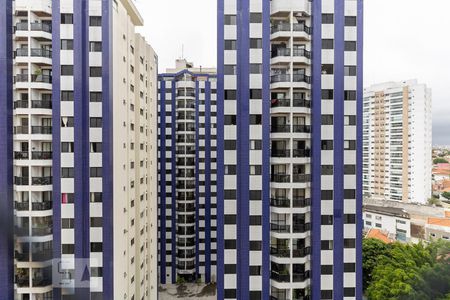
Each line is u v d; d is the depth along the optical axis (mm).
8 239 31062
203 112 68562
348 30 31469
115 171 33062
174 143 68125
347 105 31531
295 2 31062
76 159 31578
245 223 30781
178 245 67250
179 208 67312
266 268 30859
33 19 31500
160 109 67938
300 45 32406
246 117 30766
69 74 31703
